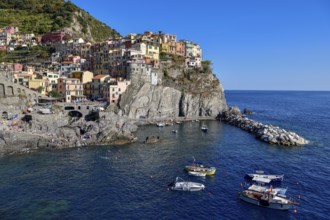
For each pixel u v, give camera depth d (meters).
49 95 132.38
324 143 105.25
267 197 56.03
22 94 118.56
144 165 77.06
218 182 66.19
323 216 51.47
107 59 167.88
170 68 168.62
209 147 97.81
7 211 50.38
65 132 100.31
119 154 86.88
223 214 51.75
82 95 138.62
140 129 127.44
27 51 195.88
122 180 65.94
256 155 88.12
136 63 144.50
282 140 103.62
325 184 65.44
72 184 62.88
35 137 91.12
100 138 98.88
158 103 151.12
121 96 137.12
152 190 60.97
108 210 51.66
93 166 75.19
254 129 125.00
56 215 49.34
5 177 66.19
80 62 175.88
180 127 136.62
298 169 75.38
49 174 68.56
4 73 124.31
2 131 87.31
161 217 49.88
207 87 172.62
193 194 59.56
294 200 57.31
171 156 86.12
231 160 82.75
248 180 67.44
